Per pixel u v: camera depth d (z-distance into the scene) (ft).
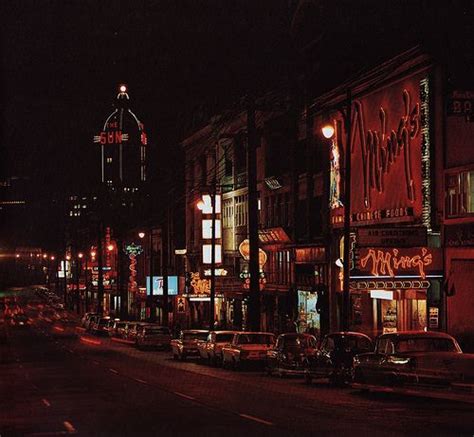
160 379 107.86
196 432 53.47
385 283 111.96
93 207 435.94
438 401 74.18
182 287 285.84
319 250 159.02
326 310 156.66
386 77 128.47
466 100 98.12
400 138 125.49
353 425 55.57
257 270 140.15
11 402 80.53
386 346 79.00
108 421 61.82
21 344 230.27
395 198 127.54
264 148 194.59
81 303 531.09
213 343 136.98
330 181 152.56
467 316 113.80
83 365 142.61
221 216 231.50
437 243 115.55
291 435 50.57
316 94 163.53
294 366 105.81
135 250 325.01
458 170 110.93
